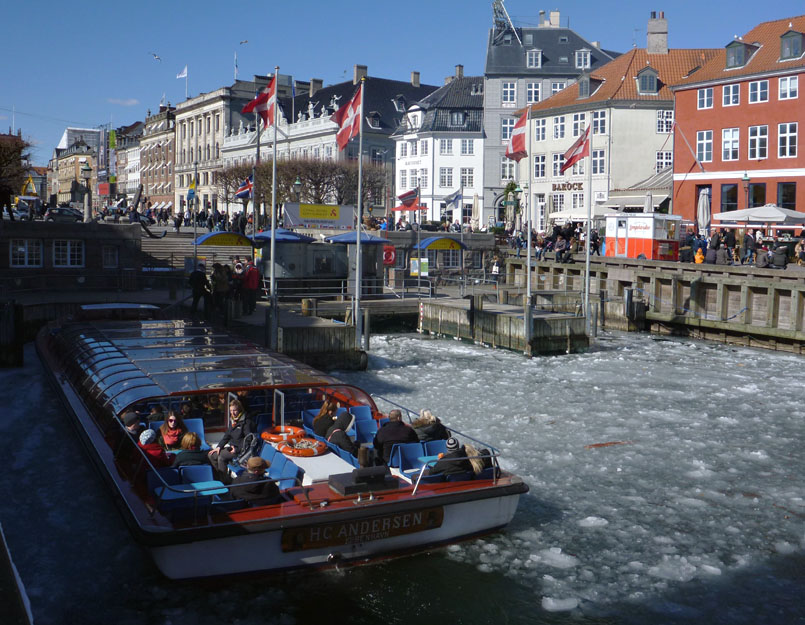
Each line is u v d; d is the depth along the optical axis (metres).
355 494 9.36
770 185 44.16
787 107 43.09
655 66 59.34
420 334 31.02
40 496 12.07
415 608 8.80
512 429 16.31
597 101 57.69
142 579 9.38
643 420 17.06
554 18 72.69
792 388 20.47
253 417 12.62
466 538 10.13
